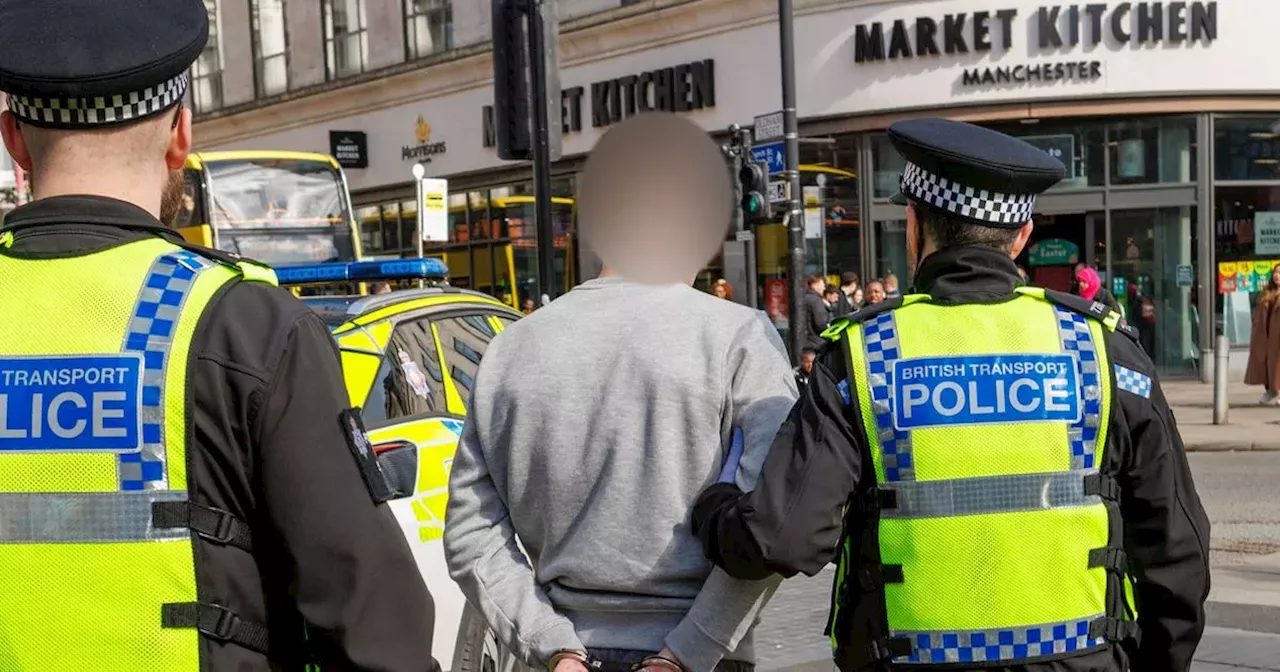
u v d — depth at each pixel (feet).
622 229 8.01
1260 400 52.19
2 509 5.65
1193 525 7.71
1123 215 60.44
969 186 7.97
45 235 5.95
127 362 5.69
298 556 5.63
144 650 5.55
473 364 16.19
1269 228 60.64
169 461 5.62
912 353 7.78
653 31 66.64
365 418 13.67
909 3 58.80
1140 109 58.70
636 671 7.39
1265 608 20.80
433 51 79.46
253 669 5.76
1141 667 8.00
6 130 6.15
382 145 83.35
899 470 7.67
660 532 7.52
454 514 8.16
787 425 7.62
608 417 7.64
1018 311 7.91
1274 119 60.39
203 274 5.91
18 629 5.58
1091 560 7.61
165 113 6.07
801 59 61.16
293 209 53.47
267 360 5.72
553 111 21.35
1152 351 60.90
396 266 17.20
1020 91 58.39
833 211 61.57
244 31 93.04
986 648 7.54
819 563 7.22
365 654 5.64
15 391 5.72
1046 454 7.63
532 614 7.70
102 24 5.82
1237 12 58.59
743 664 8.04
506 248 75.77
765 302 63.87
